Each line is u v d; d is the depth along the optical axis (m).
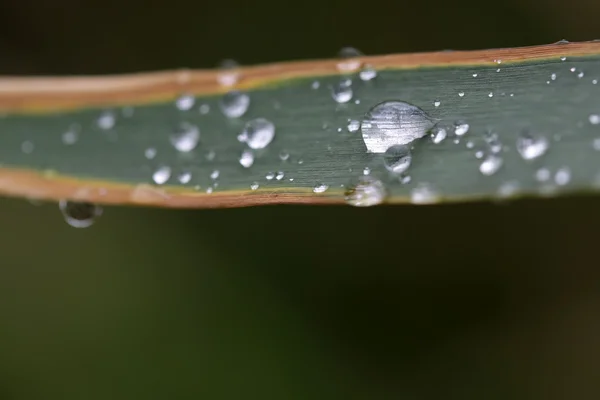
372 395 0.17
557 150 0.14
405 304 0.18
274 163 0.14
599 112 0.14
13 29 0.18
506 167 0.14
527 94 0.14
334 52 0.19
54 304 0.17
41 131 0.14
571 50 0.14
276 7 0.19
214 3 0.19
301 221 0.18
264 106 0.14
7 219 0.17
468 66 0.14
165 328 0.17
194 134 0.14
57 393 0.16
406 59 0.14
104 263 0.17
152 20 0.19
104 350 0.17
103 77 0.14
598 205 0.18
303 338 0.17
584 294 0.18
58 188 0.14
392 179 0.14
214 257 0.17
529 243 0.18
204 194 0.14
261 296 0.17
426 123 0.14
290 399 0.17
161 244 0.17
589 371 0.17
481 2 0.19
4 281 0.17
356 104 0.14
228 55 0.19
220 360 0.17
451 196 0.14
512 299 0.18
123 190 0.14
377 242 0.18
